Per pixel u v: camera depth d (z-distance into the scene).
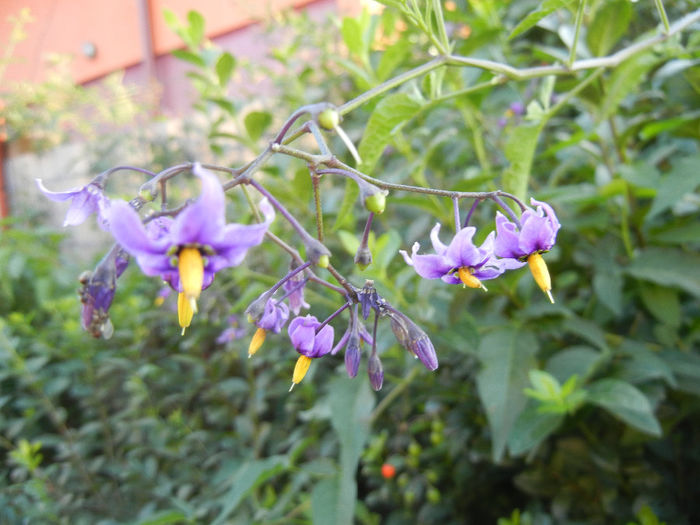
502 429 0.12
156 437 0.20
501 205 0.08
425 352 0.08
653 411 0.13
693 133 0.15
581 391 0.12
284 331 0.20
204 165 0.07
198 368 0.22
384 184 0.08
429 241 0.17
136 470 0.19
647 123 0.15
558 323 0.14
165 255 0.06
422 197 0.14
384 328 0.13
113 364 0.22
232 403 0.22
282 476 0.20
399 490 0.17
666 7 0.19
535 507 0.16
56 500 0.20
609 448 0.15
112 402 0.24
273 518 0.16
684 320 0.16
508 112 0.19
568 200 0.14
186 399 0.22
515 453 0.12
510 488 0.18
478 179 0.13
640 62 0.12
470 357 0.16
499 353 0.13
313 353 0.08
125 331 0.23
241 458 0.20
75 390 0.22
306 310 0.16
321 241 0.08
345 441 0.14
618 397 0.12
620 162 0.16
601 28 0.13
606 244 0.15
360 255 0.08
